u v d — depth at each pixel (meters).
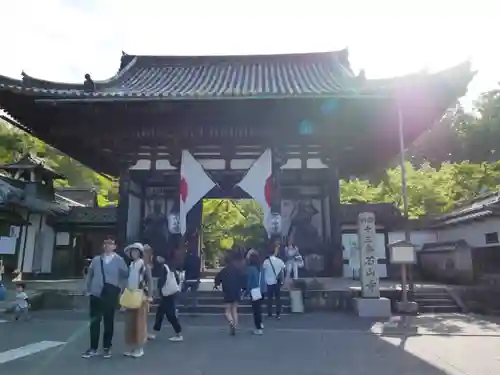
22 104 13.01
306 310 11.49
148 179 14.90
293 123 14.03
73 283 17.00
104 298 6.23
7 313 10.91
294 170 15.00
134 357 6.16
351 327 9.06
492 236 14.90
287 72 19.05
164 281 7.61
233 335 8.08
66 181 42.81
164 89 15.95
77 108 13.03
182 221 13.74
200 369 5.52
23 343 7.29
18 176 23.31
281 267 10.56
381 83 13.90
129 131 14.24
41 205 21.52
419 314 11.09
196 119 13.88
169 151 14.73
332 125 14.03
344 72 17.33
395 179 26.81
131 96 12.51
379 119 13.72
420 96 12.38
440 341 7.52
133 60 20.02
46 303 12.08
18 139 35.91
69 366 5.64
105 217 23.12
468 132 36.12
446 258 17.89
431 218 20.42
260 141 14.52
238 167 14.82
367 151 16.47
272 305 11.45
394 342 7.43
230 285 8.29
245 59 20.78
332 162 15.05
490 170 24.53
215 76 18.69
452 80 11.80
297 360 6.05
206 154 14.92
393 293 12.11
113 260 6.38
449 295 12.30
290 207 16.06
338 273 14.48
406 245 11.45
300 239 15.55
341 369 5.54
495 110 35.69
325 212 15.64
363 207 20.38
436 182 26.14
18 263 19.88
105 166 18.58
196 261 13.48
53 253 22.92
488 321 9.93
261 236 30.75
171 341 7.45
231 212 33.25
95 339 6.21
